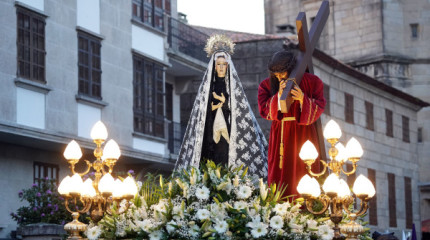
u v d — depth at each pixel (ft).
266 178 27.96
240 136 27.84
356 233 22.15
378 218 116.47
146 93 83.15
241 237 22.41
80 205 49.93
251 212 22.66
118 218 23.52
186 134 28.78
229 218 22.47
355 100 110.73
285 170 25.16
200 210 22.57
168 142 91.81
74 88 71.41
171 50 87.61
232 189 23.39
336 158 24.31
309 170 22.81
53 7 69.51
